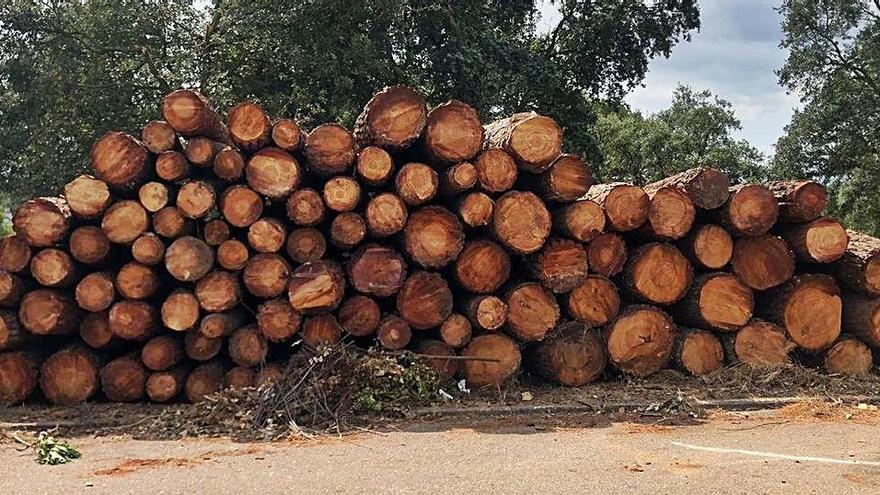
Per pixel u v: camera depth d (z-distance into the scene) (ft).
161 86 50.98
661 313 24.48
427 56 53.98
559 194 23.22
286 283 22.21
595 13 63.31
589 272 24.16
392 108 22.47
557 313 23.57
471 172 22.30
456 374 23.29
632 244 25.38
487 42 56.65
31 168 52.49
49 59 51.67
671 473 15.07
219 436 18.86
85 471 15.81
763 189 24.21
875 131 70.33
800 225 25.14
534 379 24.48
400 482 14.58
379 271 22.34
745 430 18.94
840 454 16.57
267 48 51.13
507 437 18.29
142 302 22.31
